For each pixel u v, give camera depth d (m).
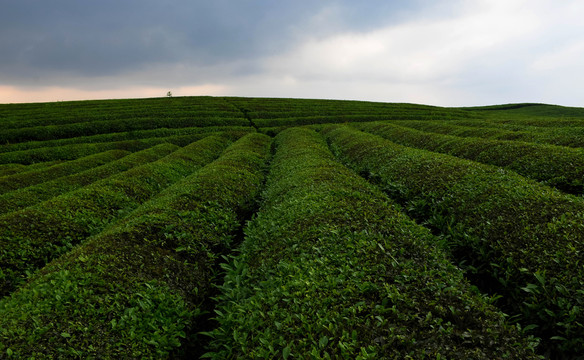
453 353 5.75
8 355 6.38
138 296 8.65
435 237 11.05
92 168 34.53
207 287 10.43
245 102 96.50
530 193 12.22
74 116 68.62
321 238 10.29
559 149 19.55
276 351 6.24
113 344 7.05
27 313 7.48
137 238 11.54
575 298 7.15
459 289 7.65
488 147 24.27
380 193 16.30
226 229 14.24
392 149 26.17
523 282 8.45
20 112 74.44
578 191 15.11
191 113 75.19
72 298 8.09
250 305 8.01
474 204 12.70
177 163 31.72
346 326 6.56
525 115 101.12
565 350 6.68
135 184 23.20
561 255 8.35
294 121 73.12
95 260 9.86
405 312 6.80
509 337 6.26
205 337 8.66
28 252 13.47
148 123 65.31
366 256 8.91
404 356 5.79
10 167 40.34
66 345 6.81
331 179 17.47
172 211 13.98
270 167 28.67
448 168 17.42
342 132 46.38
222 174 21.61
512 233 10.08
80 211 17.36
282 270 9.21
